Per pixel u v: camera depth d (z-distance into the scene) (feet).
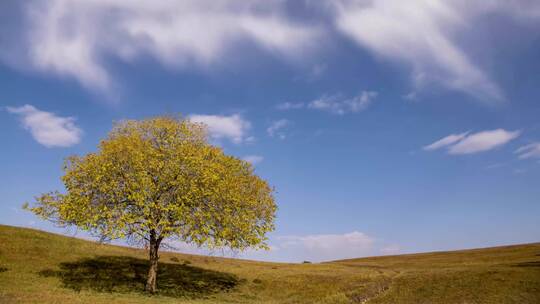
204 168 128.16
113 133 135.44
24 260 149.89
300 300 139.13
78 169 123.13
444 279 153.89
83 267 154.81
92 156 125.49
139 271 162.81
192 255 244.01
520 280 138.92
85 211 115.65
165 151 129.18
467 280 147.54
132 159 122.11
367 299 139.33
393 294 142.82
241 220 132.57
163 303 108.17
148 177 120.67
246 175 153.28
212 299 133.08
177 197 122.01
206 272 180.45
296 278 175.83
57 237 198.90
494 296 126.21
